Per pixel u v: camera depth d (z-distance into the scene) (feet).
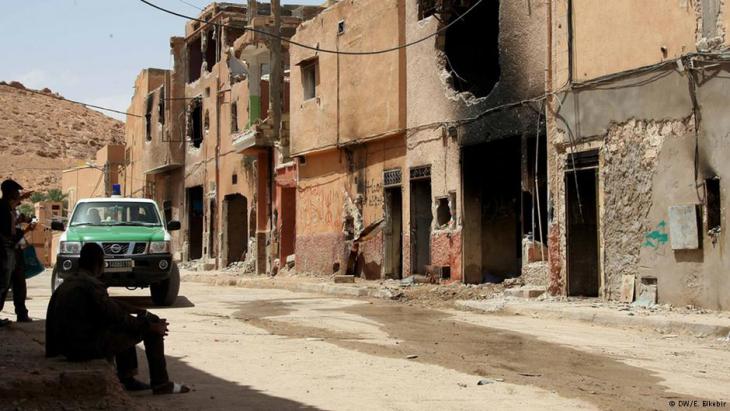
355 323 42.06
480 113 62.18
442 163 67.10
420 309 50.75
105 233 51.78
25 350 26.94
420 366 28.07
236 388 24.07
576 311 43.32
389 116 73.97
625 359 29.91
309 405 21.56
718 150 42.22
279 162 102.27
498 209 65.05
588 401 22.22
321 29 86.84
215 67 127.24
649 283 46.62
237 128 116.67
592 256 52.03
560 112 53.31
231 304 54.95
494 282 63.67
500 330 38.86
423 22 70.18
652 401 22.35
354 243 81.05
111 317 22.76
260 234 106.42
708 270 42.78
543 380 25.44
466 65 69.77
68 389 20.16
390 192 76.48
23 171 349.00
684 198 44.29
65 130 417.08
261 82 110.11
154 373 23.09
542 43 55.62
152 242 51.55
